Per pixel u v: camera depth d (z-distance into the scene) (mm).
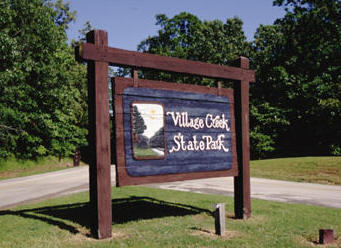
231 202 9805
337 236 6004
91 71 5883
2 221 7176
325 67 32406
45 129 31250
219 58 37281
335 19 29797
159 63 6516
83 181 18688
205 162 7164
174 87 6863
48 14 26172
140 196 11180
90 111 5891
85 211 8398
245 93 7781
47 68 27000
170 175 6637
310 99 33156
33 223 6930
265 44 38250
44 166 33156
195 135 7082
